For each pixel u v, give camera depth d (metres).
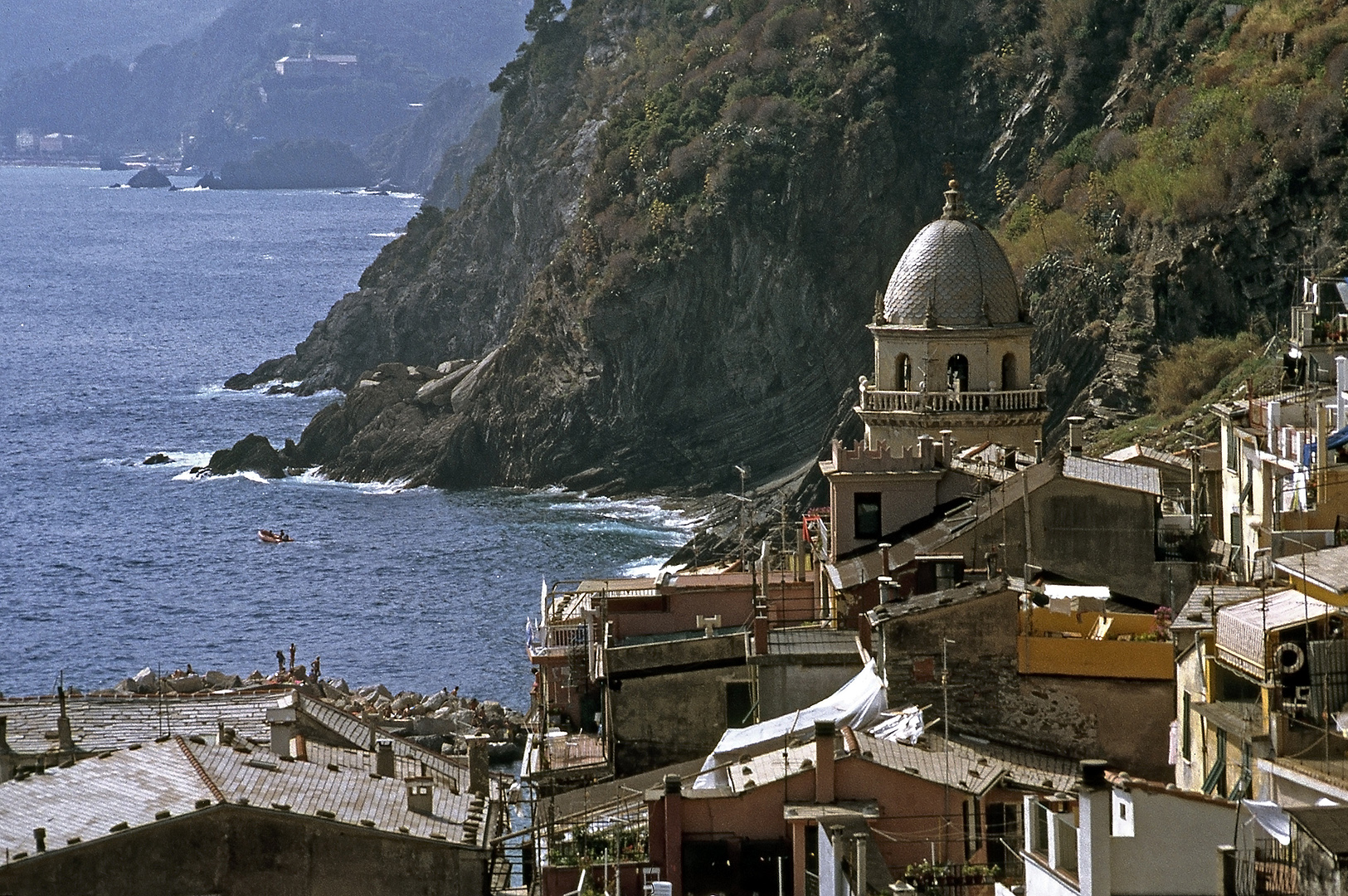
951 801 89.62
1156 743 98.44
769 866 89.12
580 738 126.06
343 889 93.00
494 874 97.56
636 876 89.75
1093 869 66.50
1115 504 129.38
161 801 93.88
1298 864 60.06
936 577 129.12
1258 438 128.62
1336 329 151.00
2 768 108.12
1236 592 92.75
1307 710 76.56
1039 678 99.19
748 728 100.88
